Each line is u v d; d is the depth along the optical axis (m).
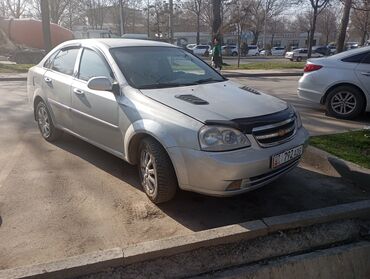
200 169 3.35
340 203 4.01
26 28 25.52
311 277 3.12
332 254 3.24
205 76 4.82
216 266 3.02
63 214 3.70
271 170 3.56
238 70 19.59
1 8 47.41
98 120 4.45
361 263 3.28
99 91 4.41
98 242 3.26
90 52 4.87
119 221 3.59
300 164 5.02
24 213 3.71
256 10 57.19
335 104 7.80
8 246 3.18
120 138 4.16
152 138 3.72
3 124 6.97
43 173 4.66
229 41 57.94
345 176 4.62
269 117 3.60
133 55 4.66
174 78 4.54
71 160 5.11
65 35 26.47
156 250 3.00
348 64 7.57
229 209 3.86
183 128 3.43
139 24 59.06
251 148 3.41
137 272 2.89
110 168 4.84
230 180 3.33
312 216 3.53
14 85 12.77
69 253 3.10
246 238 3.29
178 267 2.97
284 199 4.09
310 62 8.07
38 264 2.81
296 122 4.03
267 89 12.50
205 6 49.12
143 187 4.05
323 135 6.03
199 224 3.58
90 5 55.69
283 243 3.30
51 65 5.66
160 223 3.58
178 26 58.59
